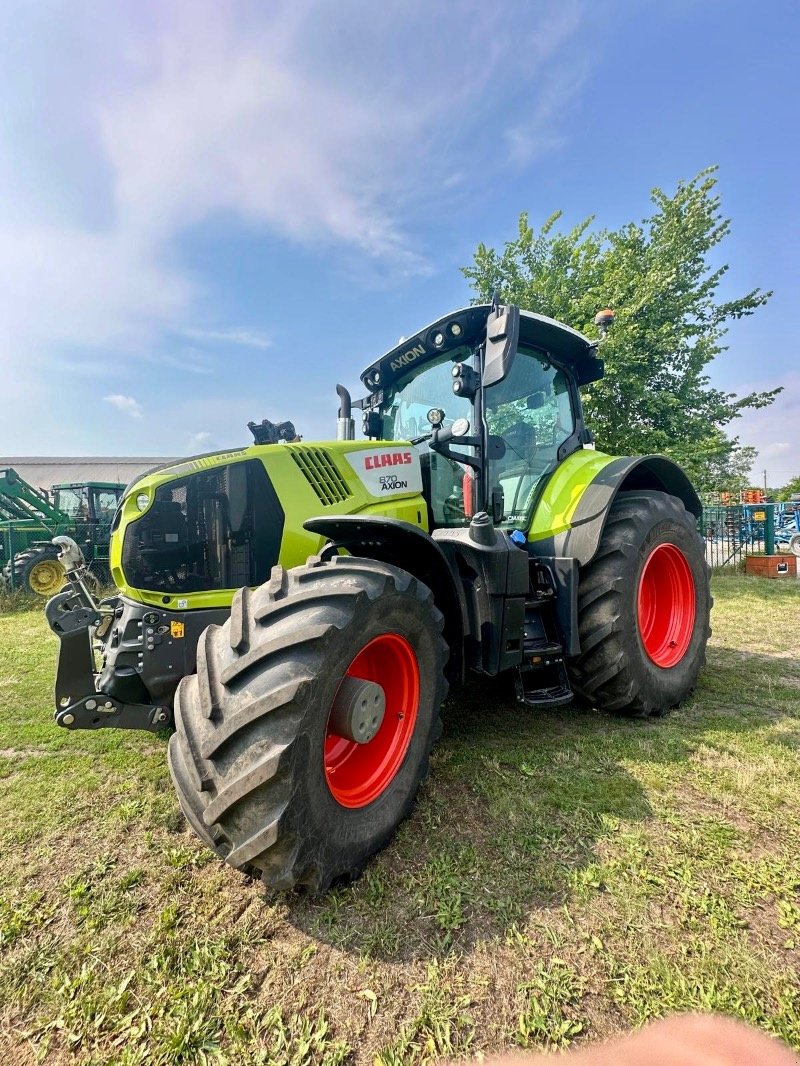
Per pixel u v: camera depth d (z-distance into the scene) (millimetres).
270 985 1365
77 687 2178
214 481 2496
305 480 2666
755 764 2439
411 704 2072
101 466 37531
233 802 1489
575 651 2857
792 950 1423
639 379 9469
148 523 2377
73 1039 1238
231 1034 1234
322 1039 1217
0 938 1533
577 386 3777
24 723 3291
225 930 1550
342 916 1590
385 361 3389
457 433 2609
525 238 10633
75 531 11117
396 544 2295
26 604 8508
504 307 2439
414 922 1559
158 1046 1213
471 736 2838
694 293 10078
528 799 2178
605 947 1443
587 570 3018
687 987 1317
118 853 1943
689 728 2900
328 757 1961
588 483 3105
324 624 1631
